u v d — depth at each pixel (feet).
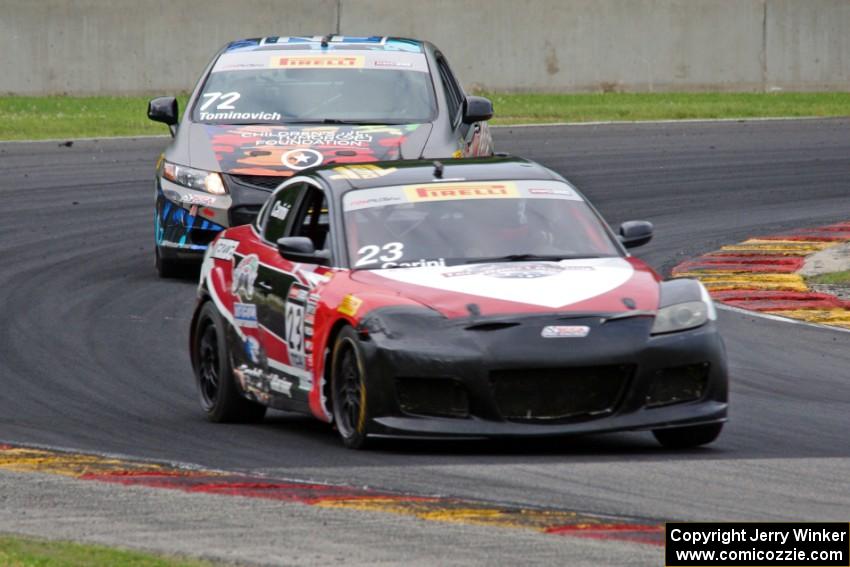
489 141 173.06
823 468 86.99
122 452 95.40
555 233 102.22
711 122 309.22
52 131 293.64
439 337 89.51
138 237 194.49
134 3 365.40
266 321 104.01
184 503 77.66
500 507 76.33
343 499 78.33
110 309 151.12
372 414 90.38
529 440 96.58
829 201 221.87
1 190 228.43
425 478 84.23
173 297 156.97
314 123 162.71
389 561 65.16
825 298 154.30
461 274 95.91
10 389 118.11
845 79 380.78
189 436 101.55
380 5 371.97
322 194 106.73
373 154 154.92
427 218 102.22
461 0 371.76
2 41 361.71
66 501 78.54
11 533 71.51
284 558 65.82
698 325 91.61
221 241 115.55
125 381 121.90
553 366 88.53
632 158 262.26
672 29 376.48
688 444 93.76
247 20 370.32
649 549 67.10
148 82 367.45
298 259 99.91
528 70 374.22
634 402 89.45
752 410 107.76
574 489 80.94
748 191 230.68
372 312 91.76
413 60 172.24
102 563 64.28
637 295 93.25
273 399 102.78
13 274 169.89
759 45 378.53
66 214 210.18
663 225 203.72
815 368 124.16
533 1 373.20
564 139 284.41
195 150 161.68
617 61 376.48
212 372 110.52
